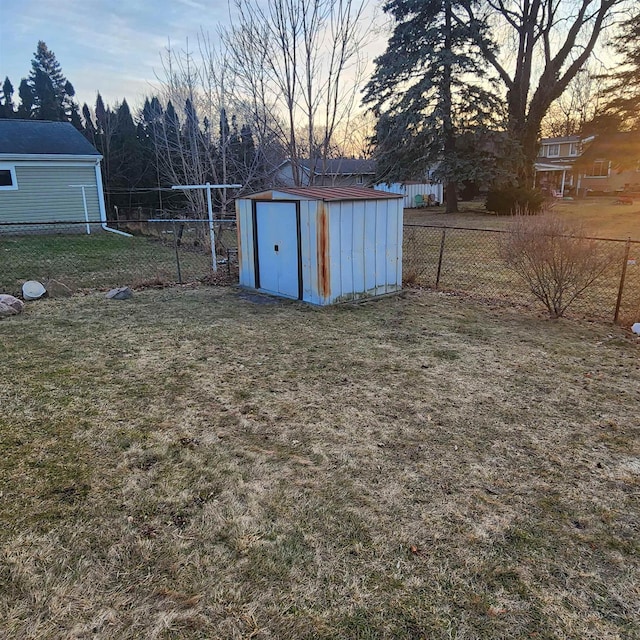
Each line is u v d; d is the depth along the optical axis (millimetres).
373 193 6465
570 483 2430
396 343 4637
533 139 20328
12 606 1709
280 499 2305
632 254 9000
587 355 4270
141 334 4949
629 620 1659
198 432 2941
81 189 14469
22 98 31875
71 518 2166
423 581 1824
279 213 6430
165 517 2176
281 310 5961
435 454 2693
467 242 12180
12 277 8172
